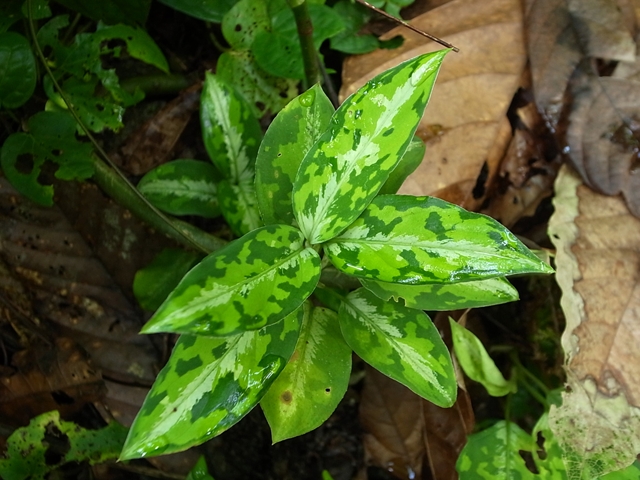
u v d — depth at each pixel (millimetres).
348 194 382
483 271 362
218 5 548
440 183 558
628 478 514
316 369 430
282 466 609
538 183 583
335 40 565
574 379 527
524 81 574
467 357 524
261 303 355
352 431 608
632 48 553
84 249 576
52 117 505
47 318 576
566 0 567
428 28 572
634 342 528
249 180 500
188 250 550
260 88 567
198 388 379
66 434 559
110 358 580
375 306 441
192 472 504
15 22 542
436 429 567
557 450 516
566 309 535
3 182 565
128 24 537
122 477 600
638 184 546
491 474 510
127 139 586
